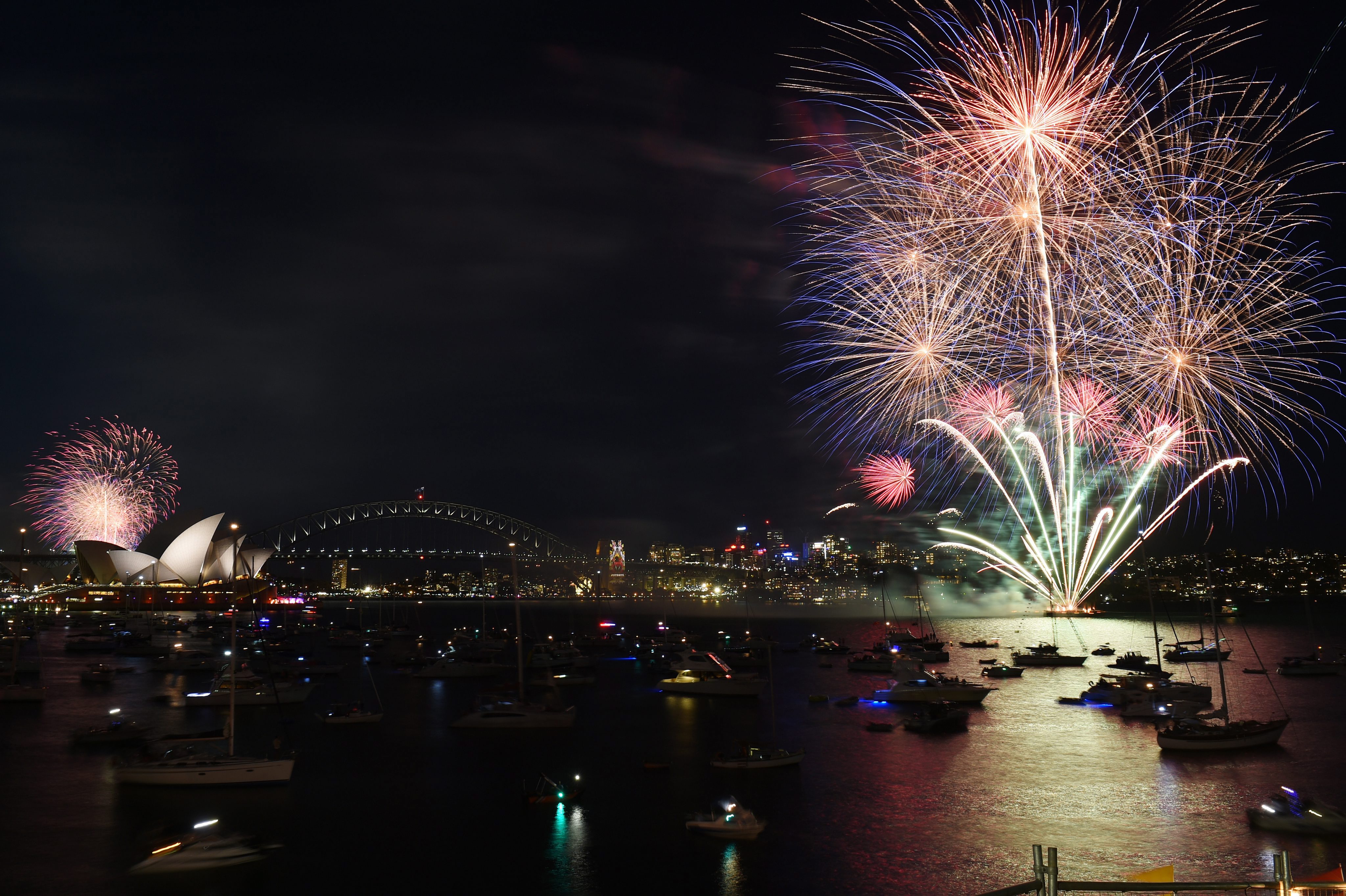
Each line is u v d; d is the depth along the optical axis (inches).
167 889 1632.6
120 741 2856.8
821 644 7145.7
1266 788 2271.2
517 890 1637.6
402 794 2268.7
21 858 1766.7
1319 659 5595.5
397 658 5689.0
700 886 1649.9
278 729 3230.8
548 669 4936.0
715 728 3284.9
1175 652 6131.9
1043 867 456.1
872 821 2022.6
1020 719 3462.1
